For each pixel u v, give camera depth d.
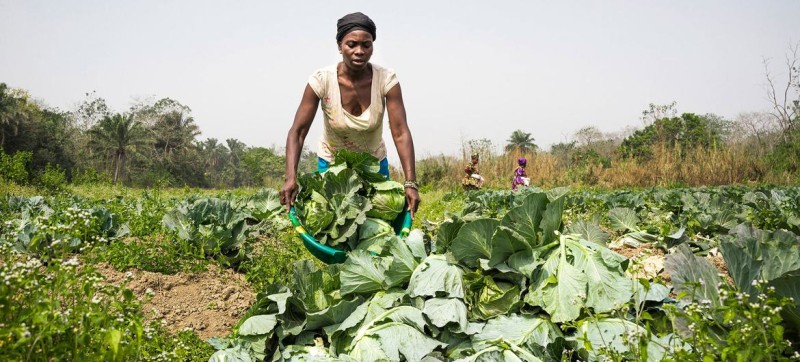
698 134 46.59
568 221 9.03
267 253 6.06
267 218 8.71
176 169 91.75
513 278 3.36
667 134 45.91
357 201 4.69
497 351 2.88
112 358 2.40
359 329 3.27
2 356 2.24
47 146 62.41
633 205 10.22
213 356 3.30
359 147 5.16
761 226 7.63
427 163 29.47
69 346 2.44
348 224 4.67
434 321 3.14
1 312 2.32
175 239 5.73
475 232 3.39
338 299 3.62
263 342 3.38
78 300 2.63
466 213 7.53
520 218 3.43
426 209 12.65
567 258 3.32
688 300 3.05
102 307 2.64
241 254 6.01
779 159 27.36
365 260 3.68
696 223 7.46
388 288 3.59
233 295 4.98
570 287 3.10
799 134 29.52
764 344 2.33
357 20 4.59
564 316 3.05
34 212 8.27
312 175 4.92
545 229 3.47
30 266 2.44
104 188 24.56
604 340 2.81
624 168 28.27
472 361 2.85
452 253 3.45
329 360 3.05
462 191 20.33
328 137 5.22
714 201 9.11
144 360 3.15
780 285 2.61
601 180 28.48
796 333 2.63
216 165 140.88
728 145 29.03
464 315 3.19
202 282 5.16
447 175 28.33
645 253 6.11
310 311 3.47
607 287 3.09
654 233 6.81
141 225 6.85
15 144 58.66
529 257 3.35
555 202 3.50
